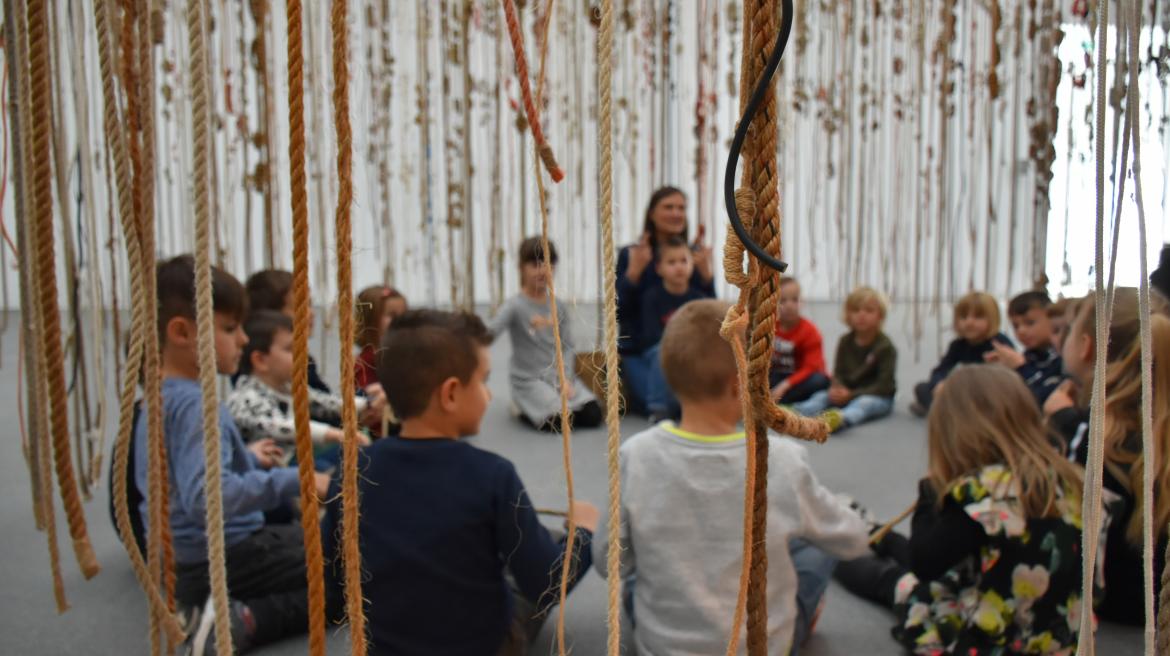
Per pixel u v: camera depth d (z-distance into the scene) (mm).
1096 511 488
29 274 611
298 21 491
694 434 1290
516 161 3779
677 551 1269
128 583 1724
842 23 3387
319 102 1997
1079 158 2178
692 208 4020
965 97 3590
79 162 763
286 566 1566
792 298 3092
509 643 1315
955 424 1387
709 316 1276
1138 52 451
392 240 2906
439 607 1218
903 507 2162
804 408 2982
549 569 1249
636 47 3025
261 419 1815
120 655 1487
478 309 4129
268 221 2078
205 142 509
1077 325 1539
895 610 1518
